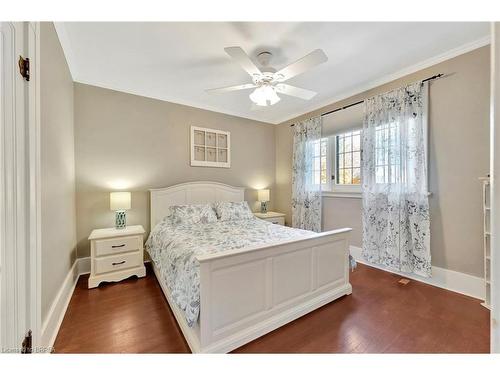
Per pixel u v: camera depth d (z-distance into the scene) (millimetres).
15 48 845
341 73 2639
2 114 771
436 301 2090
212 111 3842
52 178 1700
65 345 1522
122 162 3041
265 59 2205
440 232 2365
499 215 456
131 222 3107
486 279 1997
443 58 2279
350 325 1740
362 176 2963
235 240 2139
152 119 3266
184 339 1591
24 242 889
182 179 3529
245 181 4254
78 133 2742
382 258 2775
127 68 2502
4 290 763
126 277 2574
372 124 2854
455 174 2252
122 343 1547
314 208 3709
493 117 470
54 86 1768
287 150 4395
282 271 1774
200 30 1869
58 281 1832
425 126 2414
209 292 1399
